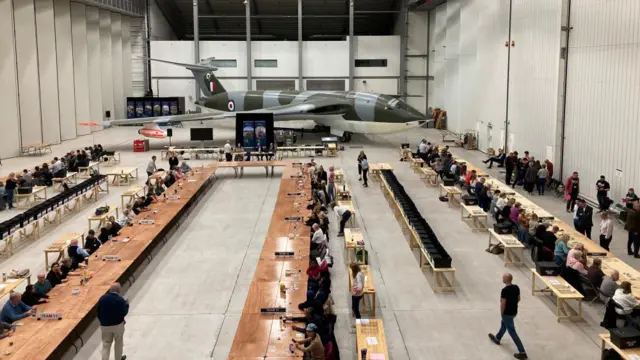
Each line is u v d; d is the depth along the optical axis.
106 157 31.25
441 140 39.88
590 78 21.84
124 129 47.47
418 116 35.19
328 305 12.92
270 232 16.28
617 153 20.08
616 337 10.27
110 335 10.71
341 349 11.62
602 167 21.09
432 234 16.22
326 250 15.34
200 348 11.77
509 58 29.77
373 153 34.69
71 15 42.12
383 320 12.97
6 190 22.20
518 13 28.44
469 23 37.19
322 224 17.23
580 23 22.55
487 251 17.48
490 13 32.62
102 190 25.36
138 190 22.75
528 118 27.34
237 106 42.47
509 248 16.31
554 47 24.38
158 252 17.47
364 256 15.59
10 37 32.88
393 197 21.91
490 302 13.90
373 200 23.66
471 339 12.09
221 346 11.84
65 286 12.69
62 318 11.12
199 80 44.38
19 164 31.30
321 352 9.62
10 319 11.02
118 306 10.65
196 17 48.78
